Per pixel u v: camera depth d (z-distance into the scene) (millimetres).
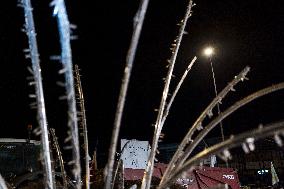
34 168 7621
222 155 1142
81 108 1771
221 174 10719
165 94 1820
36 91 1243
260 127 1079
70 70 1067
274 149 31500
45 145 1311
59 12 999
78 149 1232
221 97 1726
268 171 31578
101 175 4379
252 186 19547
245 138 1077
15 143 7555
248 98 1592
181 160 1614
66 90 1096
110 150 1339
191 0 1814
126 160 8055
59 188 4348
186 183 9219
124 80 1200
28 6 1154
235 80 1703
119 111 1261
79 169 1262
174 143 21844
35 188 4848
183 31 1823
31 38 1178
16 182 4230
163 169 8703
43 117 1274
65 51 1038
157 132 1780
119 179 2268
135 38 1109
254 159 32719
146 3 1063
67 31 1014
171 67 1833
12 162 7449
